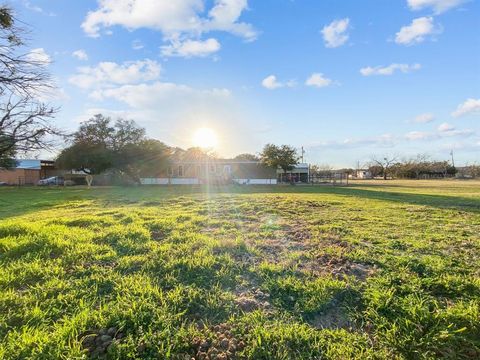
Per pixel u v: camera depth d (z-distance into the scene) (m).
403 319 2.78
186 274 3.82
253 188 26.86
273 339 2.52
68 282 3.58
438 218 8.17
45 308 2.99
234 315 2.90
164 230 6.52
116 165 32.09
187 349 2.43
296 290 3.35
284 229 6.70
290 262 4.29
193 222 7.54
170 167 38.44
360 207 10.79
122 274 3.88
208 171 39.59
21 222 7.46
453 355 2.42
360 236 5.90
